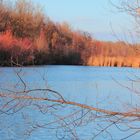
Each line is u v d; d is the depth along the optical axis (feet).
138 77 18.92
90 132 42.93
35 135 44.16
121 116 18.19
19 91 16.90
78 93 89.10
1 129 47.24
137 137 42.83
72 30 214.48
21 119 47.91
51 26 203.41
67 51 215.10
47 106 17.17
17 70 18.07
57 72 167.53
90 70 178.09
